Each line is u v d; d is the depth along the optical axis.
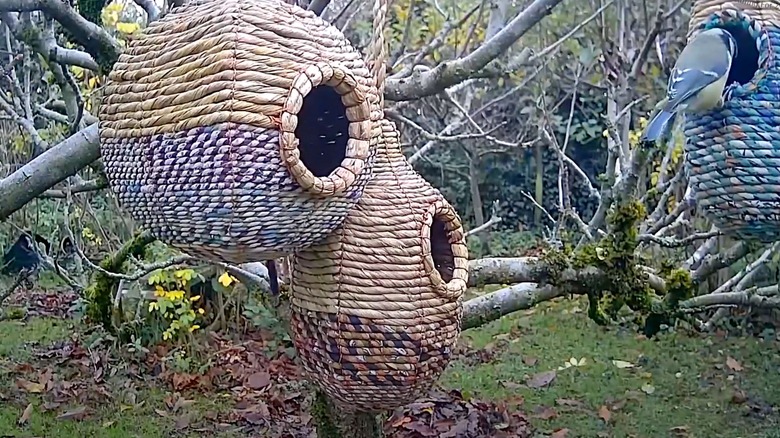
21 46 3.60
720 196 2.14
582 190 10.17
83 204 5.93
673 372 5.73
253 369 5.56
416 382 1.72
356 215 1.65
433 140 3.49
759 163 2.05
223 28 1.36
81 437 4.48
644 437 4.58
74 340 6.04
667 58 5.60
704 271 2.81
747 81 2.19
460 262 1.80
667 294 2.70
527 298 2.57
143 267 3.05
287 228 1.43
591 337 6.65
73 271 6.91
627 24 4.34
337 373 1.70
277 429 4.61
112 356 5.60
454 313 1.75
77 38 2.07
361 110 1.46
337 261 1.65
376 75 1.64
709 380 5.55
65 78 2.53
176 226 1.45
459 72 2.37
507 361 6.02
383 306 1.65
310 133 1.58
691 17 2.29
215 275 5.96
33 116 3.64
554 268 2.57
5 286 7.16
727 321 6.62
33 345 6.05
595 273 2.58
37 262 4.45
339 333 1.67
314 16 1.47
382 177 1.69
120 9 4.42
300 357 1.79
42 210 6.96
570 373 5.71
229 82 1.34
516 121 9.75
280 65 1.37
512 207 10.77
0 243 6.66
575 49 5.72
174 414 4.86
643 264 2.92
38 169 1.89
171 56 1.40
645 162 2.55
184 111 1.37
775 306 2.83
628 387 5.41
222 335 6.27
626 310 6.00
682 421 4.82
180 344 5.80
